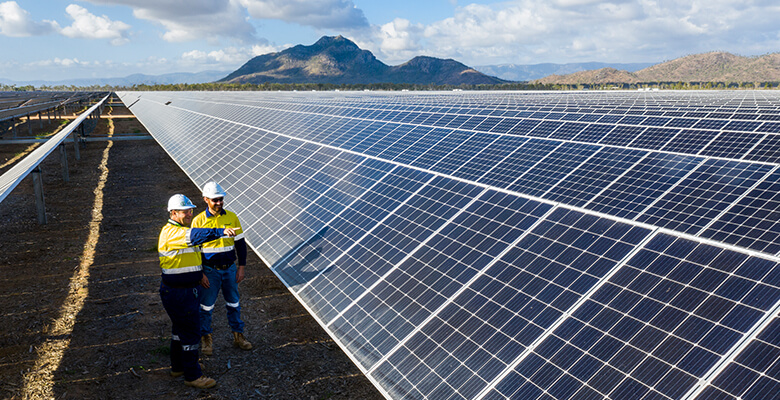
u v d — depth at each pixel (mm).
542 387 6723
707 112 19641
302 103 39812
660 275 7652
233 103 50531
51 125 70688
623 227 9172
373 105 32281
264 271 17562
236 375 11094
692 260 7703
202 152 27766
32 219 22906
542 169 13297
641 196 10469
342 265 11523
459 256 10086
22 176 16938
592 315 7441
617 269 8133
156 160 41156
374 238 12070
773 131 14922
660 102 25766
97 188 30156
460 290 9109
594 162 13078
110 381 10594
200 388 10500
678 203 9633
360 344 8969
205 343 11789
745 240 7777
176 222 9875
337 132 23766
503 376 7117
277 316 14086
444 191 13203
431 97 39594
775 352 5777
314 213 14797
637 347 6664
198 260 10047
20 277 16094
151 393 10234
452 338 8141
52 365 11078
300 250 13055
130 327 13062
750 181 9734
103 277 16422
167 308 9961
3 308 13766
